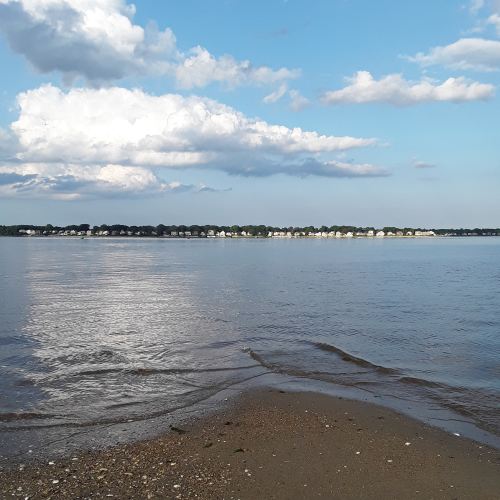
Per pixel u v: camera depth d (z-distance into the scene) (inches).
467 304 1229.7
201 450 394.0
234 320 1013.2
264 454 386.6
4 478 345.1
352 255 4197.8
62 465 366.0
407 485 338.0
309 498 320.5
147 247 6604.3
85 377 603.8
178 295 1446.9
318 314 1085.8
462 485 338.6
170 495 321.7
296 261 3312.0
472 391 548.7
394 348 761.6
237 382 586.9
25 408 493.7
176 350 747.4
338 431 434.0
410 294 1440.7
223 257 3909.9
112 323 981.2
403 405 504.1
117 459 376.5
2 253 4559.5
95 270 2491.4
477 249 5669.3
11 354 722.8
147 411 487.2
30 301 1314.0
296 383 582.2
